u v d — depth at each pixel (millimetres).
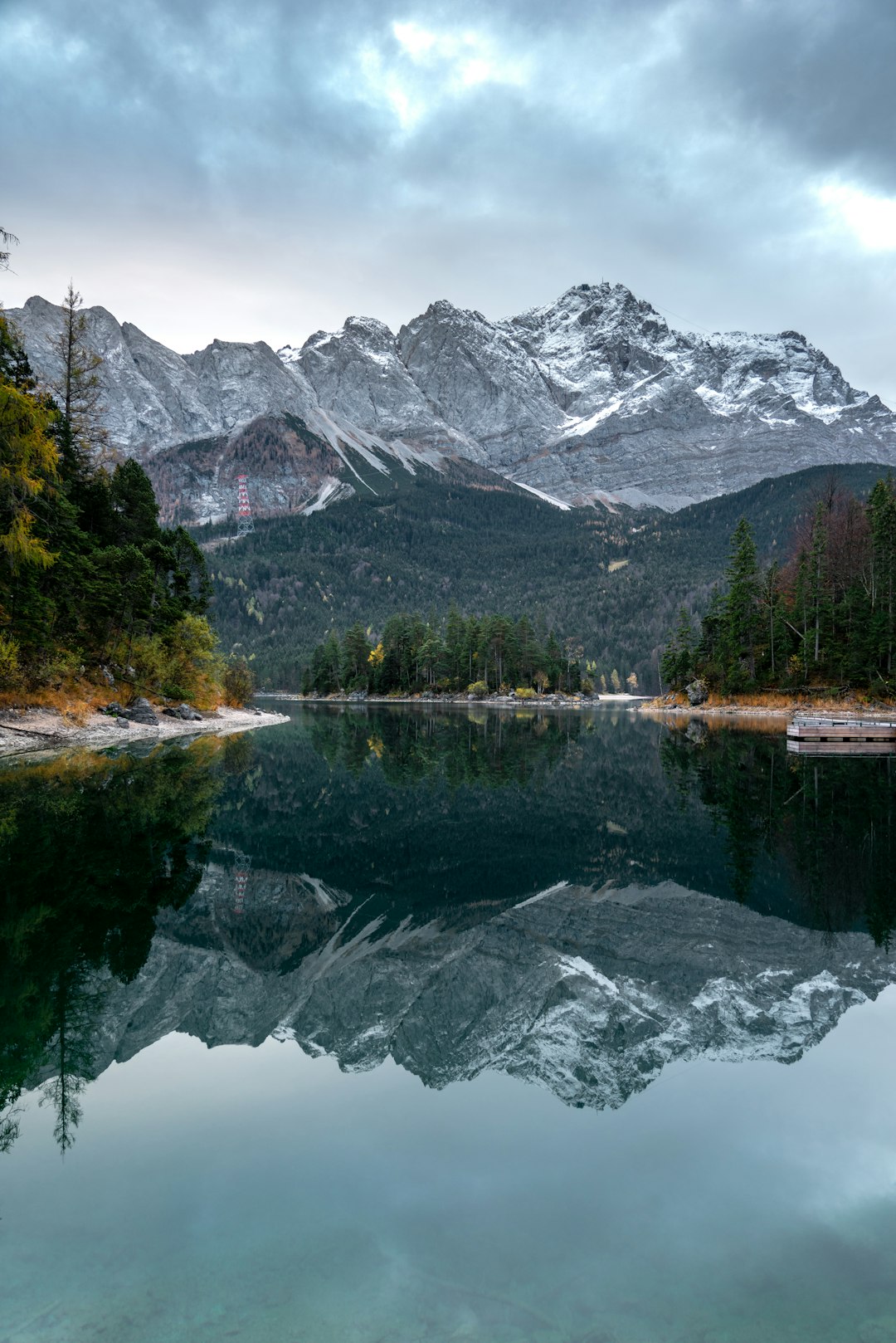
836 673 76562
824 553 81875
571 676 160000
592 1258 3838
